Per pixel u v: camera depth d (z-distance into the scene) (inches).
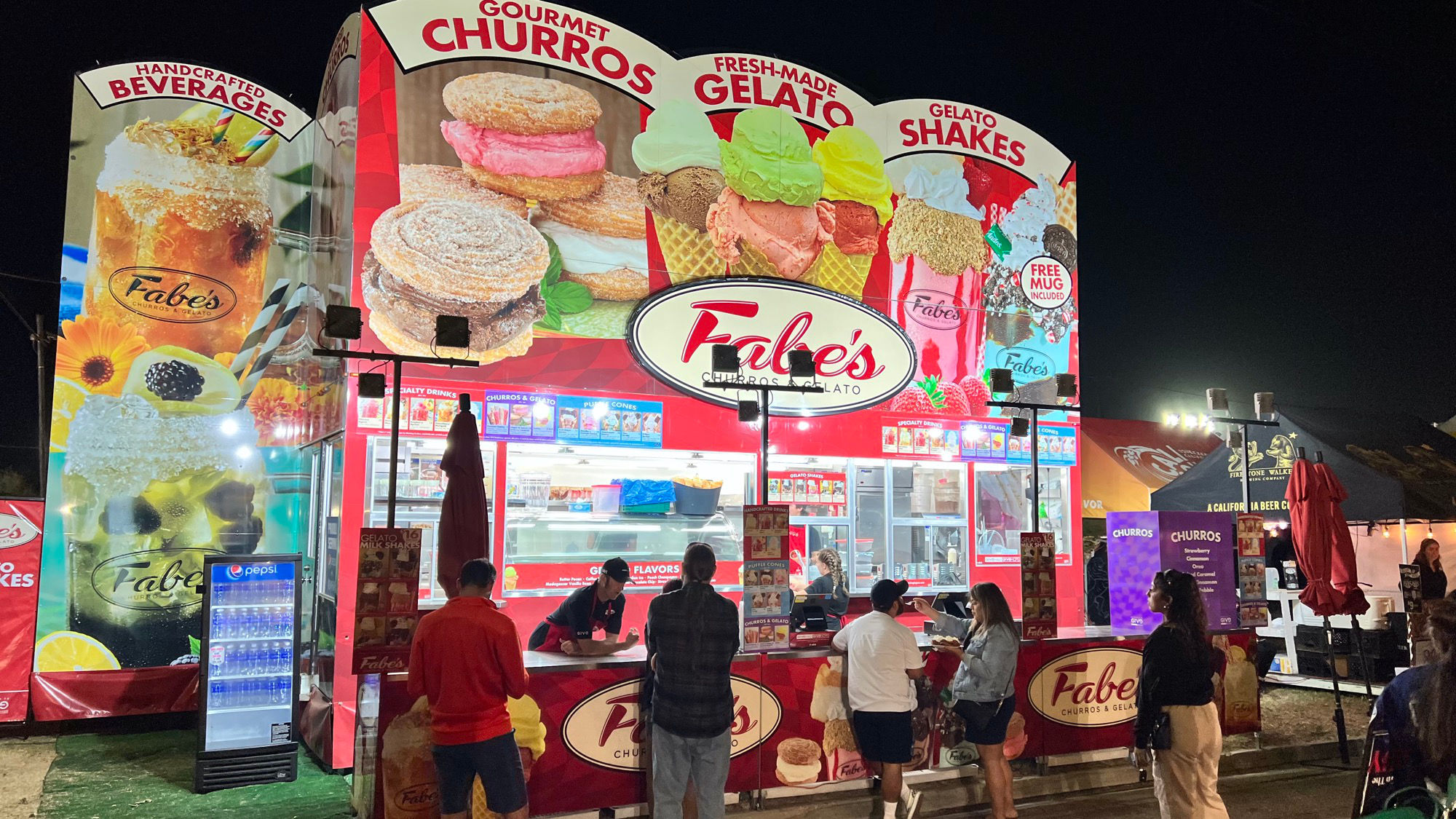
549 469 324.5
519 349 296.2
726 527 322.7
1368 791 128.9
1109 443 589.3
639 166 319.3
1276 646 429.1
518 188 300.0
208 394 335.9
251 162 349.4
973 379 373.1
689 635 180.4
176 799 237.8
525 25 305.1
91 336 321.7
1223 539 285.4
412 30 289.3
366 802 192.7
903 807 219.3
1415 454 402.9
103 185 327.6
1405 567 336.5
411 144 286.4
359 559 191.0
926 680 241.6
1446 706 118.3
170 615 323.6
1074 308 398.3
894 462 359.3
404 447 283.4
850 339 349.4
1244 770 272.8
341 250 290.5
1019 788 244.2
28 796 240.5
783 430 335.0
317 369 323.3
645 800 209.8
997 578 373.7
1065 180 402.0
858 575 359.3
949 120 377.4
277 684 255.0
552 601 296.0
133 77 334.3
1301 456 304.2
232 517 334.6
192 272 337.1
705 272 327.6
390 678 190.1
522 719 199.0
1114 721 264.1
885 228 360.5
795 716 226.2
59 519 313.0
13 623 304.8
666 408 316.8
